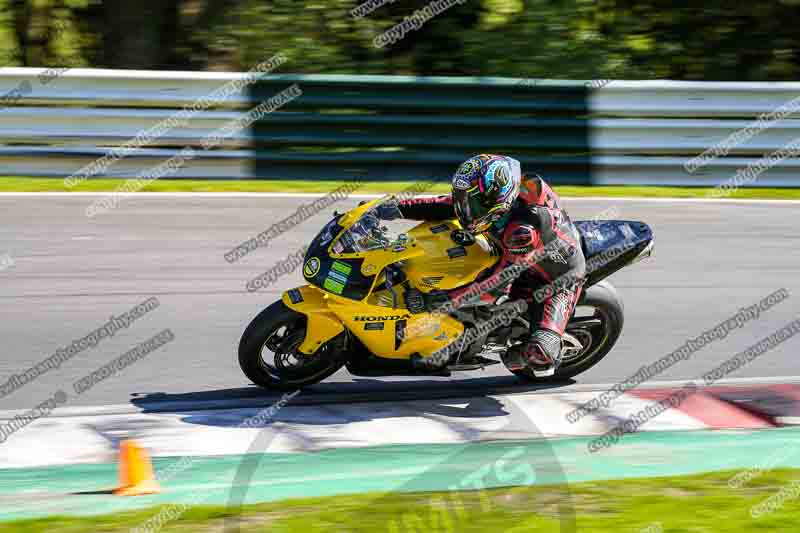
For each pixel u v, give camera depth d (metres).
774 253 33.91
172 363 24.27
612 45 53.62
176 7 53.38
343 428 21.42
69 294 27.94
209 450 20.08
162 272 29.84
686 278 31.42
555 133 40.00
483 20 52.25
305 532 17.02
